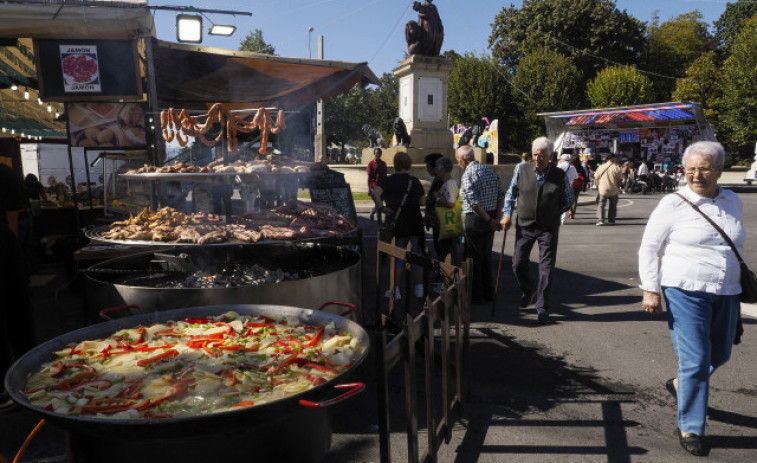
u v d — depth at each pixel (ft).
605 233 37.50
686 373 9.36
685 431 9.44
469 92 139.85
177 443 5.97
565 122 93.30
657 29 189.57
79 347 7.86
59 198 36.06
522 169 17.26
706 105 143.54
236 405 6.09
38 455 9.37
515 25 162.91
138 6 19.53
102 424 5.33
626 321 17.26
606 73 136.87
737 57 114.93
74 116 22.04
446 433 9.26
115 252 14.42
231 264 14.60
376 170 30.42
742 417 10.63
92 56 20.59
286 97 31.71
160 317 9.27
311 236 15.08
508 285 22.48
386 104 166.81
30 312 11.98
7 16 18.66
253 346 7.96
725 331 9.45
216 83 28.02
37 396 6.24
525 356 14.24
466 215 18.83
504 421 10.61
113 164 26.00
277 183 21.68
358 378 12.60
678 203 9.54
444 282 11.48
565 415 10.85
